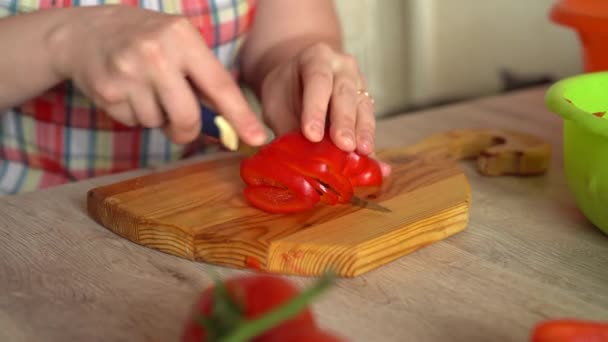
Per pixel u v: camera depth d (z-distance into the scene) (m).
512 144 0.89
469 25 1.40
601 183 0.73
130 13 0.78
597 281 0.70
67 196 0.82
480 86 1.45
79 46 0.77
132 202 0.76
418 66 1.37
